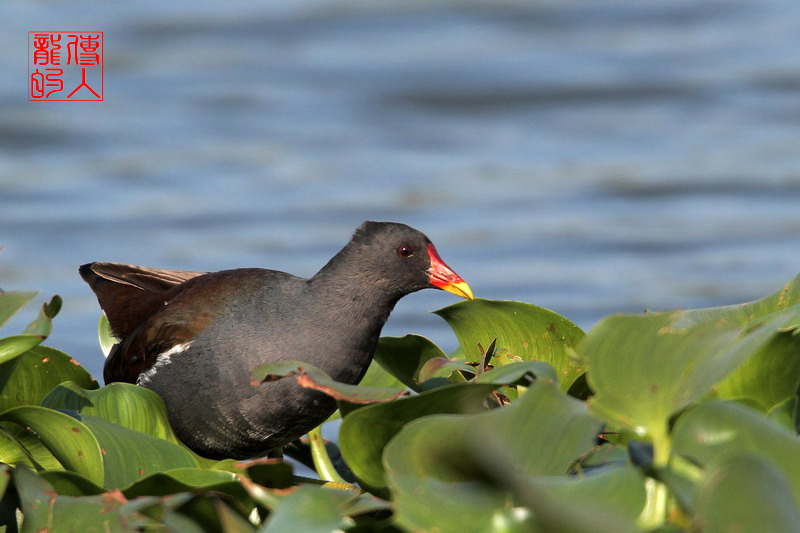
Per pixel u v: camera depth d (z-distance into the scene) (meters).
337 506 5.06
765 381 6.52
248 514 5.54
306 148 34.59
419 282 9.52
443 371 7.63
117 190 29.95
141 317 10.99
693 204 29.33
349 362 9.35
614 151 33.78
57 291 22.28
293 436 9.37
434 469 4.99
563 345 8.20
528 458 5.12
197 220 27.61
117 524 5.20
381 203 29.47
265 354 9.19
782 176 30.67
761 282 23.31
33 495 5.41
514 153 34.16
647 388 5.27
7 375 6.32
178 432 9.74
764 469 4.57
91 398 7.29
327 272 9.43
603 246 26.27
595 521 4.54
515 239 26.81
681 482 4.91
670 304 22.19
